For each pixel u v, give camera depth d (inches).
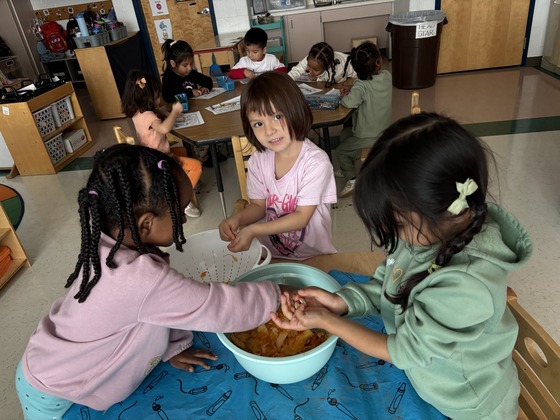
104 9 239.8
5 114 146.6
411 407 32.0
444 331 25.5
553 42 194.4
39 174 157.1
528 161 124.0
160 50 236.8
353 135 117.0
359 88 106.7
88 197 30.6
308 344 36.7
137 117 109.3
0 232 100.4
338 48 245.8
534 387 33.7
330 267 47.9
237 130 98.0
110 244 31.8
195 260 50.3
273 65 144.6
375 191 24.8
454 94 185.8
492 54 210.4
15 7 239.0
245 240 48.1
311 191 52.5
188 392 35.4
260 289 35.7
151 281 30.4
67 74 260.2
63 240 114.4
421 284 27.3
